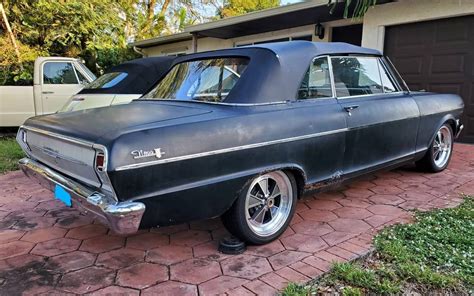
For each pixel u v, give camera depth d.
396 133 3.79
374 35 7.83
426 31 7.14
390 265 2.50
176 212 2.32
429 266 2.49
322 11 8.30
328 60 3.28
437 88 7.09
